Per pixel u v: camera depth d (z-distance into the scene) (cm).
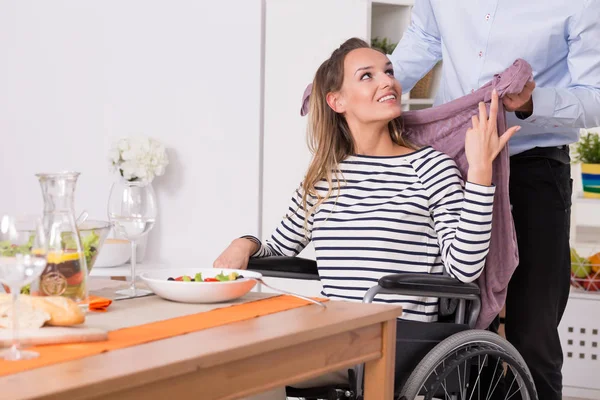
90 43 345
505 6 237
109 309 147
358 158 218
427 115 218
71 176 137
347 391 194
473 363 192
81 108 346
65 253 136
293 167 387
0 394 91
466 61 247
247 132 330
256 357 123
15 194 355
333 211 215
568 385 370
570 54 231
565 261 245
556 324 238
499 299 204
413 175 211
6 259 110
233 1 329
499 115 204
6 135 355
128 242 320
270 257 216
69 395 94
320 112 223
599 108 221
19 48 352
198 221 338
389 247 206
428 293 186
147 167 325
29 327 122
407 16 396
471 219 193
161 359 109
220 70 332
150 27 339
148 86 340
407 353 191
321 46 378
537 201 235
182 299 154
